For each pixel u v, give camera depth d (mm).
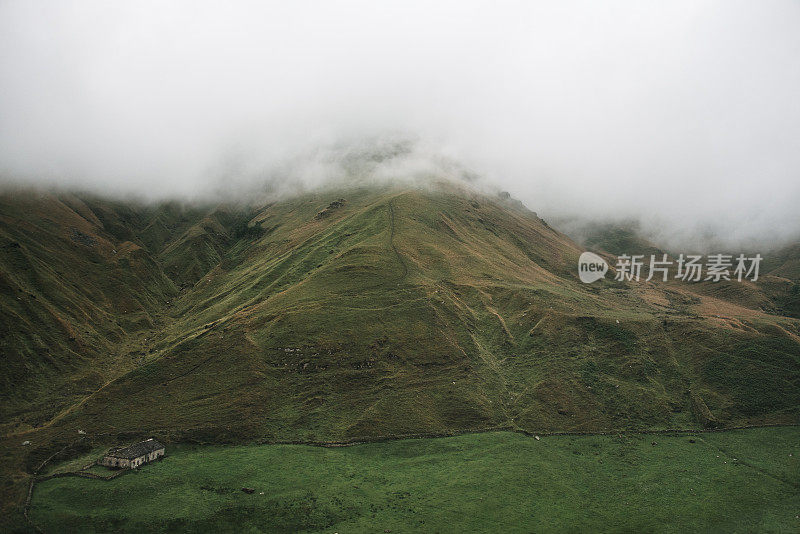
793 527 79562
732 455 102938
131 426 100562
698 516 82125
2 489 82188
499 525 77625
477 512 80500
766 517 82062
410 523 76938
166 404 106250
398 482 88562
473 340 135000
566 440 106812
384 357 121438
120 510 77750
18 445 94312
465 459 96938
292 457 94000
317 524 76062
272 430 101938
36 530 73188
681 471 96188
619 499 86562
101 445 95938
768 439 108938
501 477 90812
